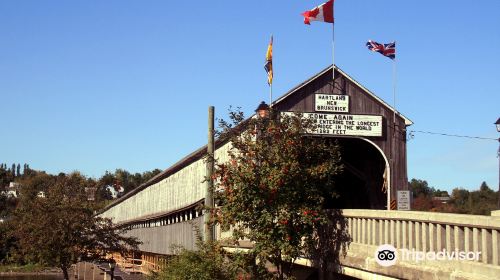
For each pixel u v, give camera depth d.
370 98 21.61
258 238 14.22
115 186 119.56
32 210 30.52
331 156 15.17
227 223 14.73
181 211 35.09
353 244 13.20
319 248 14.86
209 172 17.72
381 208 23.19
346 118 21.27
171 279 17.23
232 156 15.05
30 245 29.91
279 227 14.08
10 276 66.44
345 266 13.55
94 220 31.00
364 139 21.36
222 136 15.47
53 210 30.20
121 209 63.00
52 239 29.55
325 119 21.06
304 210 13.94
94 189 36.19
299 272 16.28
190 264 17.03
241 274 15.31
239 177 14.34
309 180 14.45
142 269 47.97
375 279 12.15
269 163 14.52
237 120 15.46
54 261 29.92
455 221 9.41
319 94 21.11
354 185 25.77
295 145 14.64
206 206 15.81
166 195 39.69
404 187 21.53
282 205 14.07
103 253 31.45
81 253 30.62
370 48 22.00
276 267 15.59
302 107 20.94
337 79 21.31
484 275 8.73
